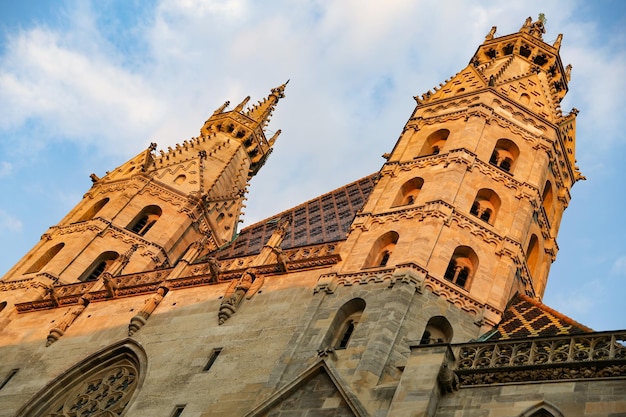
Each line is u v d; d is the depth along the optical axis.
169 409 40.91
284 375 38.38
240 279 47.47
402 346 37.94
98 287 54.31
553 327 39.59
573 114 58.62
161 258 61.50
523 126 54.78
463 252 45.00
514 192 49.53
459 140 51.88
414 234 44.59
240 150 76.88
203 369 42.59
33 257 61.03
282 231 50.94
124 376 46.78
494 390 32.75
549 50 66.19
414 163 51.16
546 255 51.31
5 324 54.66
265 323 43.69
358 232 46.75
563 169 56.16
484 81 57.72
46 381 48.00
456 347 35.34
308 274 45.62
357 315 41.03
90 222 62.38
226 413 38.78
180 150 71.81
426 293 41.06
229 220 69.94
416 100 59.22
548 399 31.31
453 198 47.03
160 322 48.03
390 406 32.53
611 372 31.02
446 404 32.94
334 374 36.69
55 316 53.78
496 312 41.91
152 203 65.50
